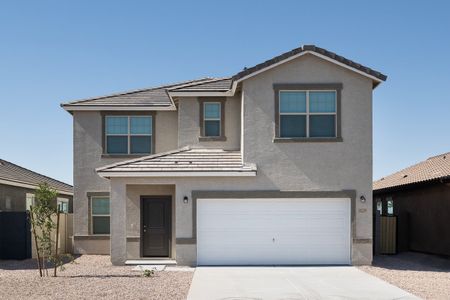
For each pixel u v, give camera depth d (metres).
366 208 17.69
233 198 17.81
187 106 20.50
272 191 17.73
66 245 23.19
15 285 13.47
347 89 17.91
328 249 17.80
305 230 17.83
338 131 17.81
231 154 19.39
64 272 16.19
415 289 13.12
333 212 17.84
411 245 23.44
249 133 17.89
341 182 17.75
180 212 17.73
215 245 17.77
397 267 17.44
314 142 17.81
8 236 20.28
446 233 20.06
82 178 22.42
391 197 27.12
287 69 17.94
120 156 22.31
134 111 22.34
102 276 15.25
